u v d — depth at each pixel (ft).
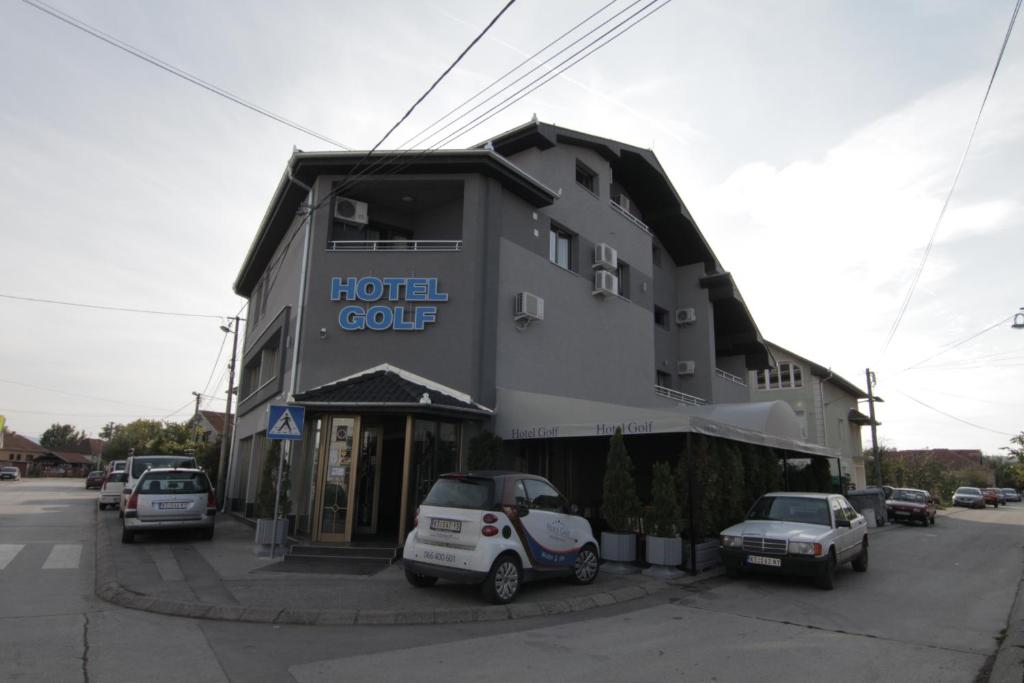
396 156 46.06
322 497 39.52
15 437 269.44
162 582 29.86
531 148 54.85
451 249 46.93
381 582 30.58
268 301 64.13
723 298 79.92
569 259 57.82
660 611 27.40
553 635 22.74
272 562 35.88
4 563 35.55
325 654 19.81
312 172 47.96
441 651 20.35
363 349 45.11
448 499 28.02
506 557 26.81
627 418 37.93
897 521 88.07
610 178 64.18
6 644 20.13
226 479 86.12
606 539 36.68
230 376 88.63
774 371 121.60
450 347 44.70
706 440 40.96
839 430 125.59
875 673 19.06
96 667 18.01
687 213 75.25
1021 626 25.21
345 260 46.60
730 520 41.98
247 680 17.21
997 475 245.45
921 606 29.30
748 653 20.89
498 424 44.75
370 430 42.73
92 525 56.54
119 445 191.11
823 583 32.96
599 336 58.65
